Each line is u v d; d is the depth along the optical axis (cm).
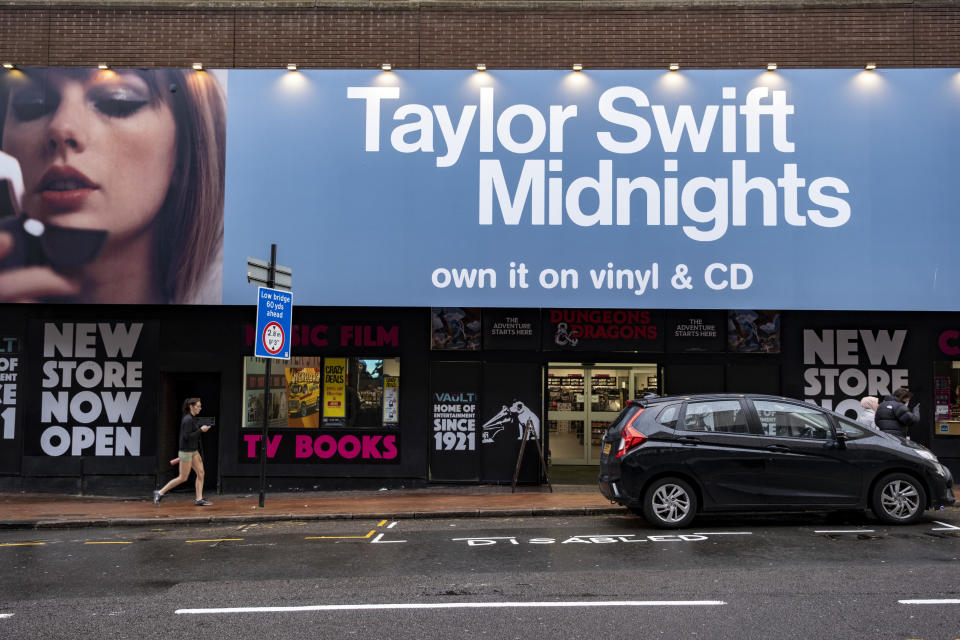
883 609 552
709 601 577
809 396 1267
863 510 929
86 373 1270
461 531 906
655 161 1197
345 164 1210
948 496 871
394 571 693
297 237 1201
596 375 1377
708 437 876
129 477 1257
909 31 1257
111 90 1214
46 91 1212
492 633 511
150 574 696
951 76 1179
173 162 1209
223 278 1199
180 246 1200
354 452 1269
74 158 1205
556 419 1385
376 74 1223
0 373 1267
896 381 1259
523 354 1288
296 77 1223
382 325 1285
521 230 1195
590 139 1205
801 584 621
